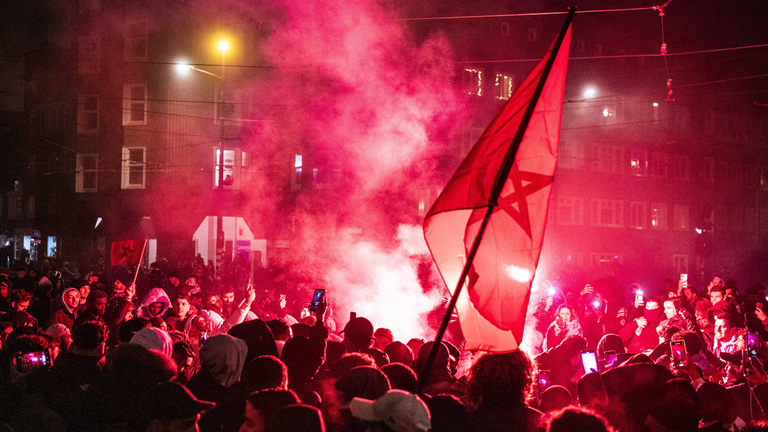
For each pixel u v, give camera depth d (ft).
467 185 10.84
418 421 8.07
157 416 9.78
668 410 10.55
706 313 32.14
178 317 26.17
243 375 13.24
